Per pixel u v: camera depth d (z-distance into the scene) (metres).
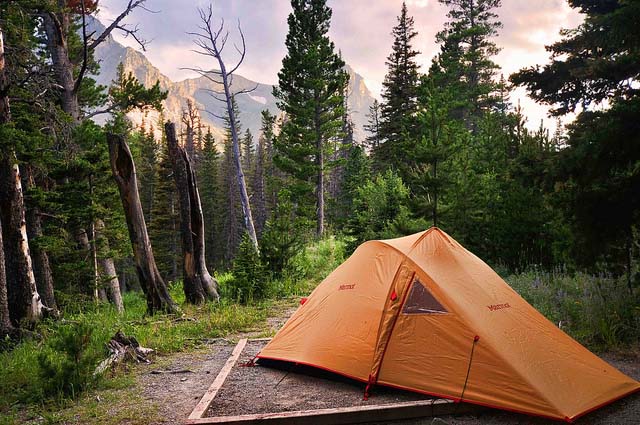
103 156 14.91
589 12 12.46
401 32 37.75
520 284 10.34
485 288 6.39
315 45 30.08
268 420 5.00
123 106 18.41
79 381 6.04
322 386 6.11
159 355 7.96
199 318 10.90
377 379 5.86
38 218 14.34
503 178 13.59
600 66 9.17
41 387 6.00
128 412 5.40
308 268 17.52
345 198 38.47
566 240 10.80
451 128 14.34
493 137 17.23
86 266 14.92
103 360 6.89
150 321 10.29
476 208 13.73
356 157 38.28
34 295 9.97
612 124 7.36
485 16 43.38
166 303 11.70
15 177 9.90
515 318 6.11
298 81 30.70
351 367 6.10
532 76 12.12
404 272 6.40
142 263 11.69
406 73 37.34
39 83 12.36
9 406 5.71
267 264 14.37
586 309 8.18
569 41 11.79
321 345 6.55
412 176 14.43
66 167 14.28
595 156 7.53
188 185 13.34
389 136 36.62
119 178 11.66
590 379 5.52
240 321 10.22
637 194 7.70
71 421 5.21
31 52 12.23
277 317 11.07
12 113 12.68
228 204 58.91
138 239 11.74
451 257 6.70
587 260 8.71
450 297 5.97
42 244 13.18
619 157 7.57
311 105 30.66
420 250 6.72
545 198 9.74
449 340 5.77
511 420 5.08
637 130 7.28
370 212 18.39
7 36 12.59
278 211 16.16
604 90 10.08
